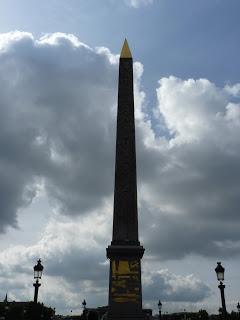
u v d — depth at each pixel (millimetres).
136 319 44312
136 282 45531
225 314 37469
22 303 126250
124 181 48375
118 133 50062
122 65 53094
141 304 44906
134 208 47781
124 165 48875
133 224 47344
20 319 97062
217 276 38438
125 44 54625
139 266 46031
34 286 39719
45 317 91875
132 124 50406
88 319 53156
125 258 46219
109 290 45250
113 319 44344
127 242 46750
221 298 37969
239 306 65188
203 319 126812
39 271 39688
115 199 48000
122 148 49469
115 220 47438
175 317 133375
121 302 44875
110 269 45844
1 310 101312
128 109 50969
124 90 51812
